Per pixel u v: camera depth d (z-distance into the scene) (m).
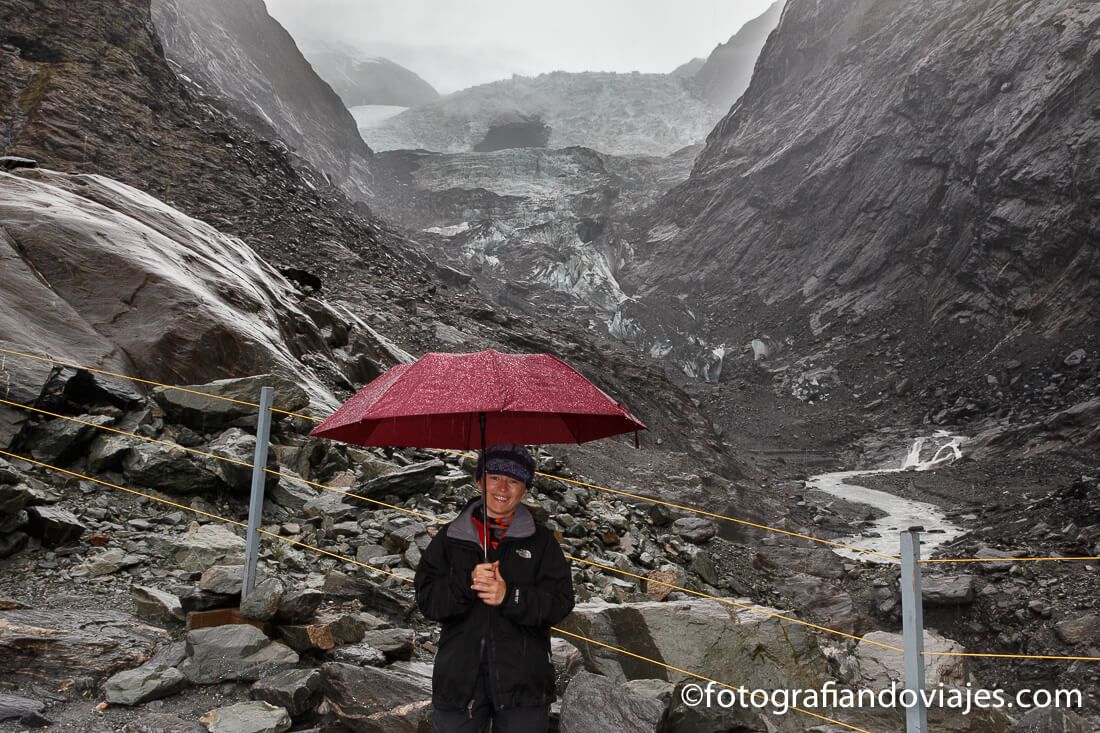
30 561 5.12
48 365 6.90
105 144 30.92
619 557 9.05
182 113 37.19
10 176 10.65
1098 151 49.72
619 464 15.29
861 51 95.38
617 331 78.88
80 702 3.65
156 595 4.59
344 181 135.88
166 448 6.72
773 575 11.24
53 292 8.66
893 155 73.75
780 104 110.69
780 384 60.41
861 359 59.56
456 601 2.56
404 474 7.88
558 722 3.78
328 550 6.25
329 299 24.11
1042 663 9.43
